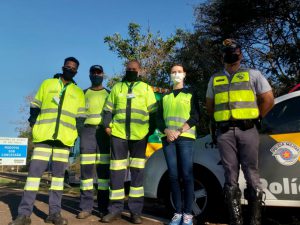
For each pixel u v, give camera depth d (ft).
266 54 50.65
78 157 36.55
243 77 12.92
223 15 51.96
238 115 12.68
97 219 16.93
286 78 44.27
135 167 16.38
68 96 16.15
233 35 52.75
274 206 14.25
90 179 17.60
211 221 16.55
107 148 18.08
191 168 14.87
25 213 14.87
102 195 17.83
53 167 15.92
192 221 14.84
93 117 18.11
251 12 49.34
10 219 16.03
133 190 16.28
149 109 16.62
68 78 16.33
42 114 15.87
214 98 13.47
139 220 16.05
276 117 15.03
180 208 14.93
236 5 49.37
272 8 48.34
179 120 14.99
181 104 15.14
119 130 16.38
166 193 17.02
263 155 14.58
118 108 16.56
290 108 14.92
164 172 17.10
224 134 12.94
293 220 15.29
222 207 15.90
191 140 14.98
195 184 16.51
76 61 16.47
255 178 12.75
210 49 55.36
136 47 65.31
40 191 28.32
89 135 17.93
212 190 16.01
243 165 12.90
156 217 18.07
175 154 15.07
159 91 28.14
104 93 18.61
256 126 13.11
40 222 15.70
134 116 16.31
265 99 12.82
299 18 46.78
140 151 16.49
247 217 14.07
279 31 48.65
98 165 18.01
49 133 15.49
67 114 15.99
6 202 20.29
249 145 12.66
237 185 12.92
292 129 14.53
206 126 32.04
